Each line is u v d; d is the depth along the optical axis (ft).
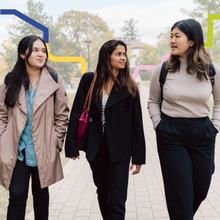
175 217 7.80
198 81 7.90
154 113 8.57
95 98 8.46
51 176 8.27
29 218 10.53
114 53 8.32
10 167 7.95
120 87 8.45
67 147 8.59
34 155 8.09
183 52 7.86
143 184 14.53
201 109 7.90
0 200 12.43
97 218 10.69
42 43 8.28
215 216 10.77
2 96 8.43
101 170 8.77
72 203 12.15
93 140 8.50
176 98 7.89
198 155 8.00
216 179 15.17
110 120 8.41
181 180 7.75
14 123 8.08
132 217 10.74
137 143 8.70
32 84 8.40
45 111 8.27
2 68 66.95
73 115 8.66
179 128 7.89
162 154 8.18
